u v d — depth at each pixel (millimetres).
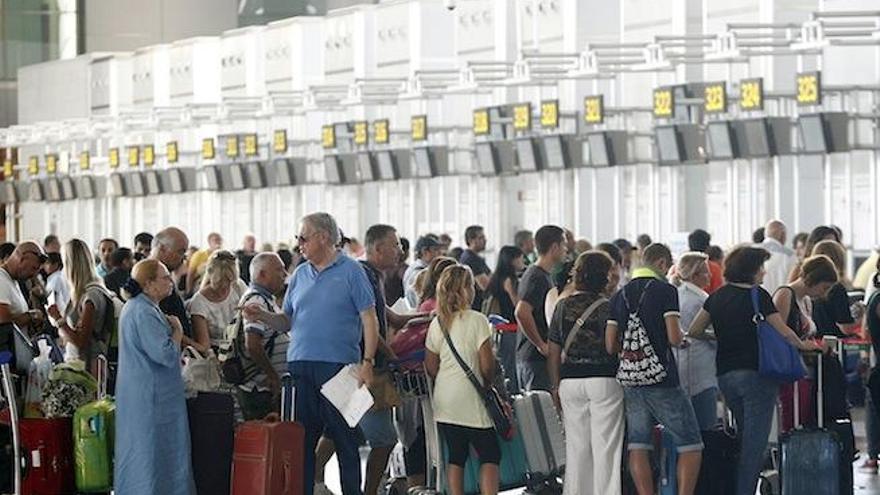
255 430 18094
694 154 35438
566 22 40688
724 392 18797
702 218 36469
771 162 34688
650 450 18609
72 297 20750
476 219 43625
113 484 19344
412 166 46344
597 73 35688
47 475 19312
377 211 48750
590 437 18891
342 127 48750
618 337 18547
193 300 20359
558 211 40688
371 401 18172
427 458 19516
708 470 18875
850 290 27156
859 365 23078
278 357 19312
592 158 38469
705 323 18875
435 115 46031
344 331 18375
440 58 46219
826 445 18359
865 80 32875
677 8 37438
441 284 18469
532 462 19578
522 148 40844
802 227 34312
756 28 31625
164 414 18172
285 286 20500
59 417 19422
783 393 19750
